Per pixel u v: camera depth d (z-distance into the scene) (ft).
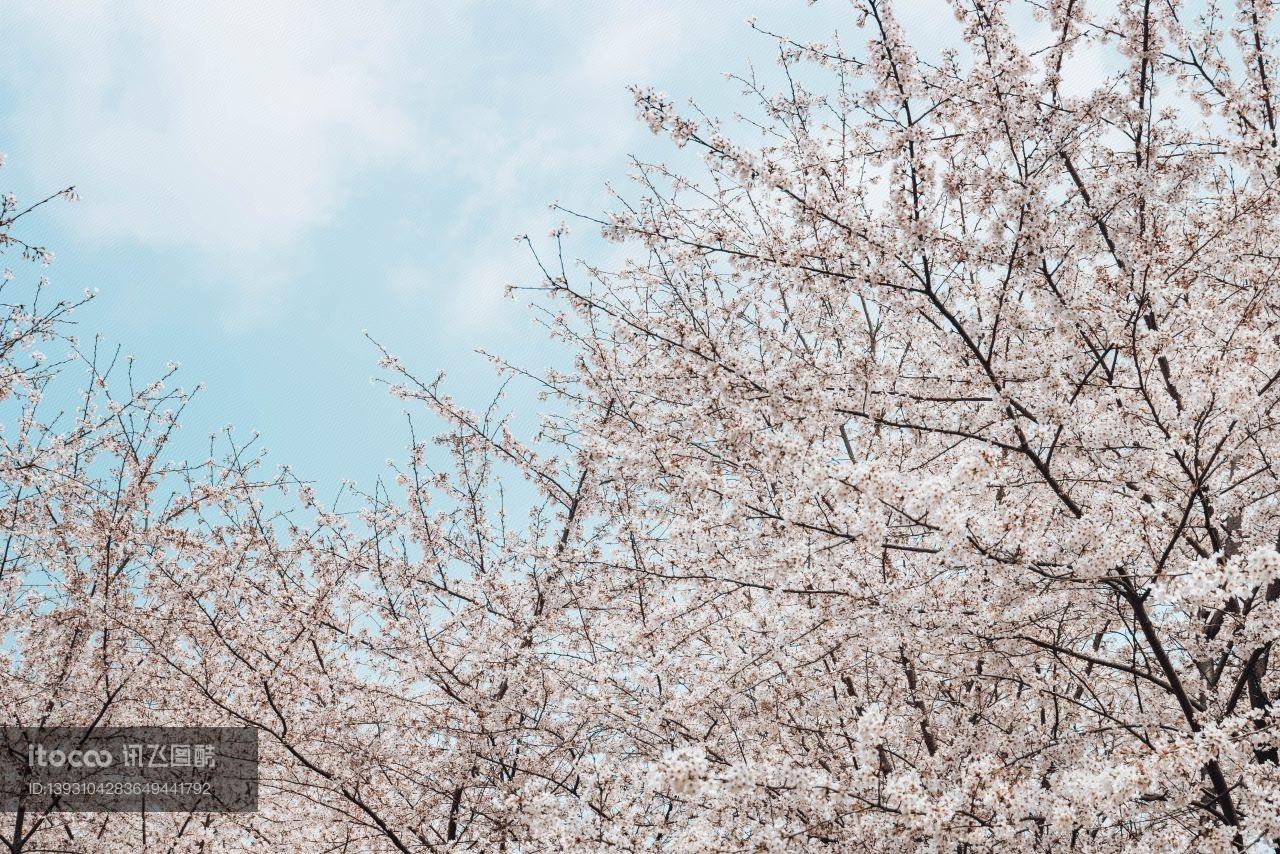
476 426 26.73
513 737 22.66
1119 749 16.85
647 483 20.51
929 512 14.11
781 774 13.43
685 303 23.26
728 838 15.51
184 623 23.57
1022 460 17.79
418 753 22.44
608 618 23.07
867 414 17.47
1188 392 16.44
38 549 24.81
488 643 22.97
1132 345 16.37
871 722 13.89
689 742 19.48
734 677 18.76
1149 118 17.03
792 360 19.15
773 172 16.46
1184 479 18.26
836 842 16.03
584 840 17.06
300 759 21.84
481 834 21.79
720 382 17.30
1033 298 16.71
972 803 14.33
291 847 24.56
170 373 25.94
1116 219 16.43
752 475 18.74
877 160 17.53
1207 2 17.84
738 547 18.99
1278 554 11.59
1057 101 16.93
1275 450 17.66
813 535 17.12
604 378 23.90
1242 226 17.62
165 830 26.40
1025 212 15.83
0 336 21.71
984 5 16.81
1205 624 18.70
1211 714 18.08
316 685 22.72
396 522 26.37
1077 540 15.01
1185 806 16.51
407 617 24.81
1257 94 17.87
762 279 19.62
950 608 17.04
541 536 26.99
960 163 17.06
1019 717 20.45
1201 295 19.51
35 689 24.13
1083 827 15.87
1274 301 19.11
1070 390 17.63
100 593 23.95
